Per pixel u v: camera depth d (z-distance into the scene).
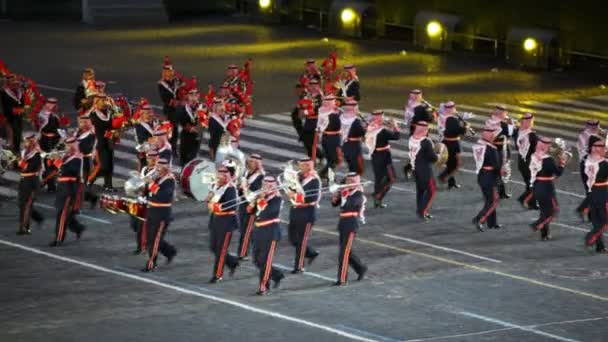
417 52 113.25
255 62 107.69
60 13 133.75
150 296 50.00
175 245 57.88
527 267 55.12
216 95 77.81
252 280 52.75
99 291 50.66
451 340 44.59
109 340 44.28
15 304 48.75
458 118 69.19
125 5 128.38
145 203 54.34
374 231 60.84
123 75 101.56
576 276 53.81
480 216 61.31
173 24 127.62
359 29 119.56
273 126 85.19
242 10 134.50
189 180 64.38
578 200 67.50
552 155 60.22
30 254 56.31
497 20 111.19
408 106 72.19
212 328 45.78
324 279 52.91
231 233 52.25
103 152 67.31
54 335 44.84
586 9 105.19
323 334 45.12
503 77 102.94
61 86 97.12
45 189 68.44
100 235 59.69
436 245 58.56
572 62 107.56
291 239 53.81
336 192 52.38
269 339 44.47
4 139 77.12
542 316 47.78
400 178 72.06
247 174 56.16
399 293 50.72
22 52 111.25
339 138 70.38
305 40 118.38
